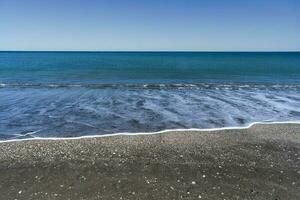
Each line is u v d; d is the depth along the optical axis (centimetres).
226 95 1808
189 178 606
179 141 851
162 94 1831
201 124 1120
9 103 1485
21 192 543
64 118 1191
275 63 6016
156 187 565
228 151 770
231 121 1166
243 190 557
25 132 995
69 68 4181
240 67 4638
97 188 559
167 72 3578
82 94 1797
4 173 623
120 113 1288
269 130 981
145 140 857
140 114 1272
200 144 824
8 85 2158
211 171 642
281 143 842
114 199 519
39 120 1155
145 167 659
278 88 2156
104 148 782
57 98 1647
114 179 598
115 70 3847
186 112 1317
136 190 552
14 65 4862
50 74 3177
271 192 551
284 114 1291
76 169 645
